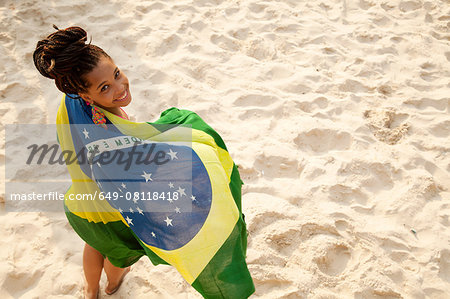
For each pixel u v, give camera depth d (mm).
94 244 2125
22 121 3670
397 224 3102
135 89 4047
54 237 2865
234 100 4039
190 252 1751
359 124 3848
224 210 1769
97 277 2422
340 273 2801
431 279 2770
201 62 4379
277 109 3975
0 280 2584
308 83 4258
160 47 4508
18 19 4582
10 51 4270
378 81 4367
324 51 4695
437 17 5285
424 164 3535
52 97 3893
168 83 4152
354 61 4598
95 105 1743
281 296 2598
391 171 3459
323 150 3701
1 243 2801
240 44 4676
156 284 2637
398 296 2650
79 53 1589
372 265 2791
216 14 5023
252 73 4336
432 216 3156
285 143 3650
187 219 1749
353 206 3215
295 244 2906
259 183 3330
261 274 2684
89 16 4766
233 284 1773
